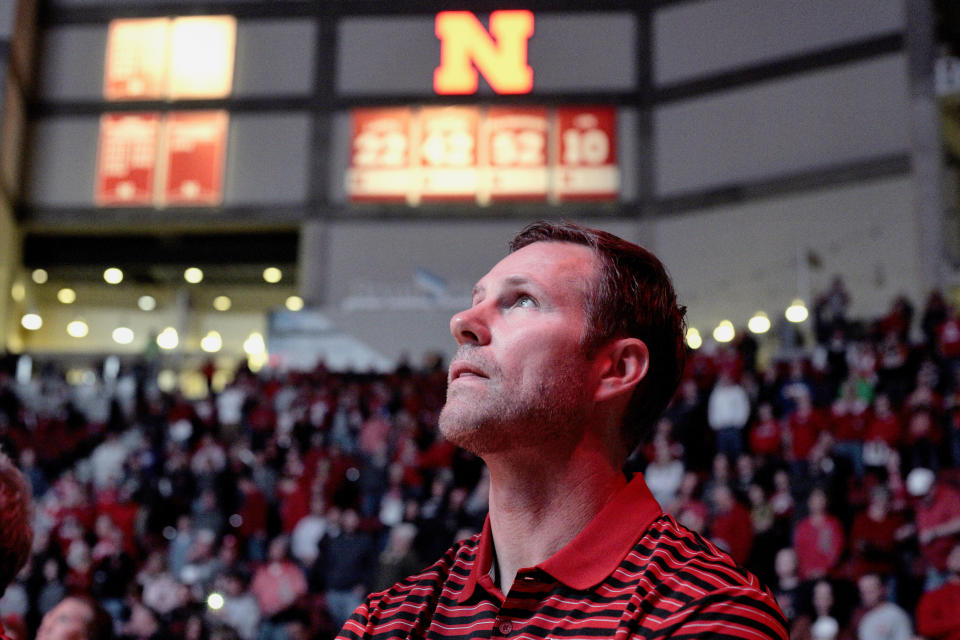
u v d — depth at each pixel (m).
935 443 10.70
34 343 25.86
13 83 23.03
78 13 24.55
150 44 24.33
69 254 24.30
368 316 22.22
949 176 19.39
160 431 15.78
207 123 23.86
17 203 23.47
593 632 1.27
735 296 20.62
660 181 22.30
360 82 23.80
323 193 23.31
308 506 11.70
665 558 1.33
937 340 13.93
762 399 13.40
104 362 20.80
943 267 18.25
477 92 23.42
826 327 15.96
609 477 1.47
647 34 23.12
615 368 1.49
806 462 10.80
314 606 9.25
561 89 23.19
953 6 19.98
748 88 21.56
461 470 12.09
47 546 9.73
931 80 19.28
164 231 23.91
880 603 7.11
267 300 26.72
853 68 20.36
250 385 17.05
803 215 20.19
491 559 1.47
